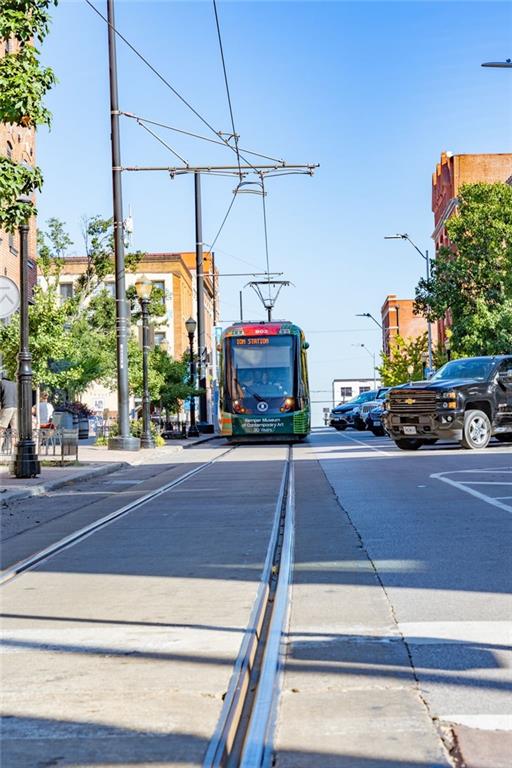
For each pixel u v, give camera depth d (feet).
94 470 74.18
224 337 118.11
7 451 95.35
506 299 165.89
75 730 14.62
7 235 116.47
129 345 156.56
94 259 147.13
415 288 175.73
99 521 42.75
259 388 115.65
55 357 102.47
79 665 18.54
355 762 13.33
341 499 47.37
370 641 19.85
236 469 73.72
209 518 42.34
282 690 16.63
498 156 272.51
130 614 23.11
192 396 157.48
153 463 89.15
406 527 36.35
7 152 114.32
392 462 72.84
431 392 86.33
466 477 56.54
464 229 169.89
